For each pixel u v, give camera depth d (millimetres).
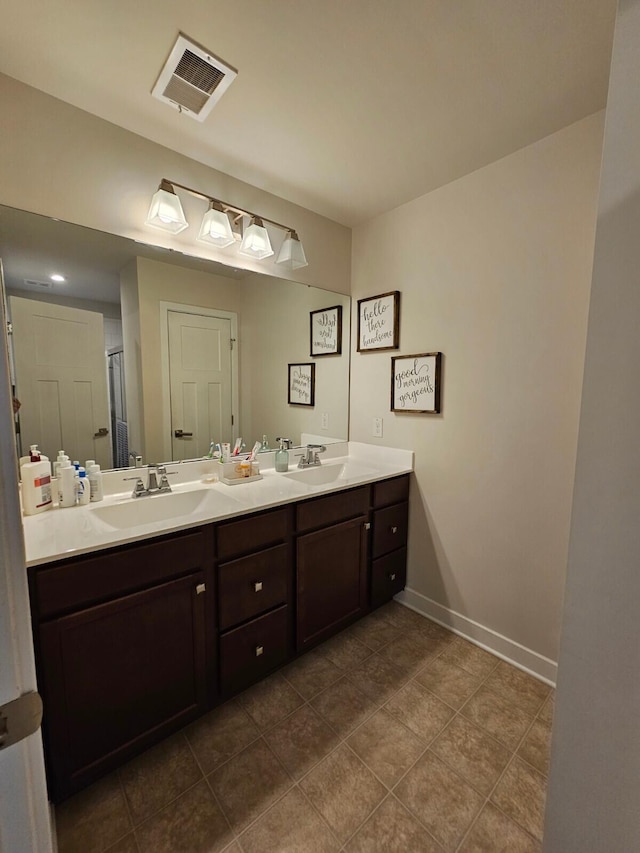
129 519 1497
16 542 480
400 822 1086
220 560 1386
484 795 1161
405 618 2104
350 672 1682
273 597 1562
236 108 1367
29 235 1340
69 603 1058
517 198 1621
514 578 1736
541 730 1393
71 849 1017
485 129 1478
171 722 1292
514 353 1676
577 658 670
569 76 1216
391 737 1359
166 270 1683
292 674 1667
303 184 1867
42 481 1357
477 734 1375
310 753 1295
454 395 1911
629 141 562
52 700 1044
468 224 1796
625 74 560
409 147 1584
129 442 1646
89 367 1524
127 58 1167
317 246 2197
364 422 2396
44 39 1102
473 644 1885
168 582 1249
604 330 605
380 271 2213
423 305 2012
